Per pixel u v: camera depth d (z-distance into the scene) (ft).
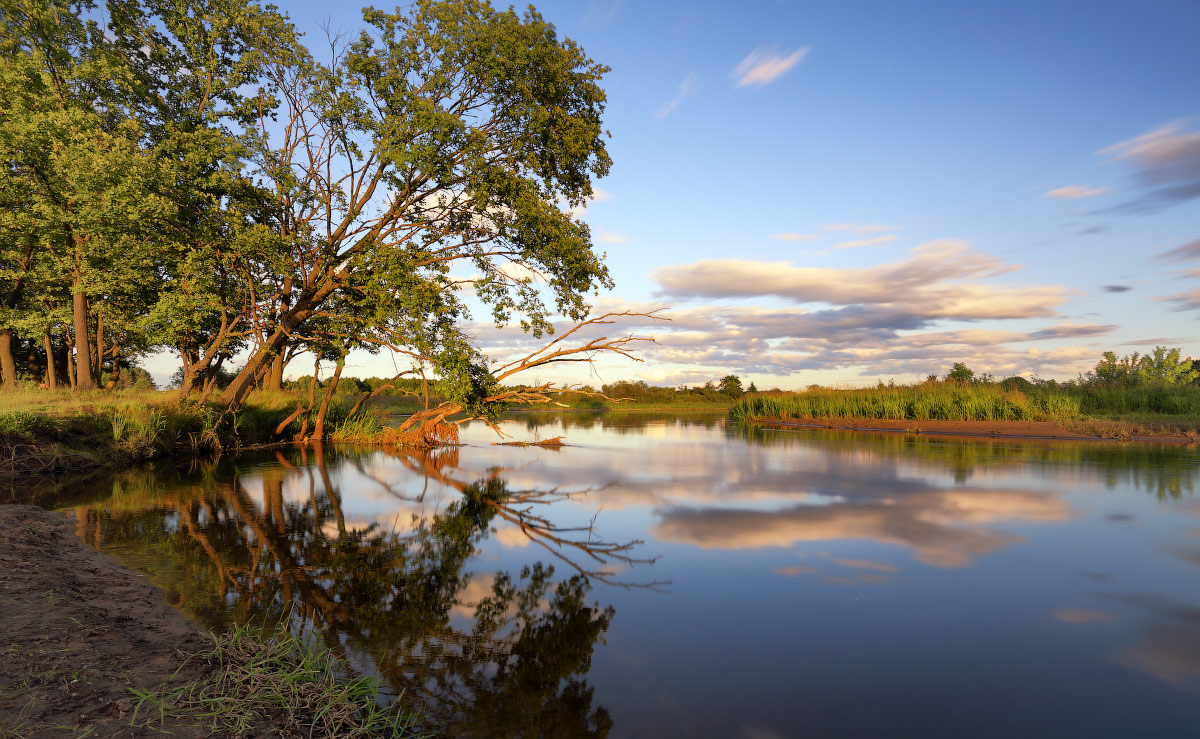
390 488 37.01
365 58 55.21
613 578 19.26
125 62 60.70
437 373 56.90
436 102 56.75
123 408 51.98
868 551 21.76
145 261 54.80
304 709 10.53
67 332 86.07
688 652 13.78
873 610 16.20
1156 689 11.85
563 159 58.34
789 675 12.56
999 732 10.32
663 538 24.20
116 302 68.95
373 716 10.53
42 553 18.90
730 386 243.19
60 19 61.57
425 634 14.78
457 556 21.88
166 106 61.05
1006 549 21.80
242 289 60.23
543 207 54.90
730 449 59.77
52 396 57.72
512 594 17.79
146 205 49.49
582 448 63.21
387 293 53.01
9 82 59.11
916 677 12.48
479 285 59.26
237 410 63.26
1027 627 14.92
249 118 60.54
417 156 51.34
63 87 62.34
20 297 82.38
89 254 61.93
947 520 26.45
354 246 58.03
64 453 42.16
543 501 32.65
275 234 53.52
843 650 13.80
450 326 58.13
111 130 58.65
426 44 55.21
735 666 13.03
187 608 15.85
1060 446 57.72
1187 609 16.02
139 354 108.37
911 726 10.58
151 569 19.30
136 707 9.66
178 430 53.62
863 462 46.93
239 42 60.54
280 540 23.81
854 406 99.25
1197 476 38.19
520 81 55.57
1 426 40.73
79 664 11.05
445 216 62.08
